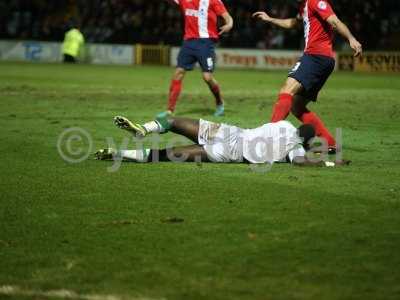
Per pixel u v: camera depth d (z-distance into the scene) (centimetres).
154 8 13638
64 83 7631
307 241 1859
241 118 4603
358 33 12194
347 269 1658
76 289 1538
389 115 4812
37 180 2558
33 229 1961
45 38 14050
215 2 4525
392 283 1575
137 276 1611
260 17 3453
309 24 3219
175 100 4597
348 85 8112
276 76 9981
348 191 2420
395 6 12419
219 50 12862
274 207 2200
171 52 13138
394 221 2048
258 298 1489
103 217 2081
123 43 13675
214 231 1944
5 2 14262
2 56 13888
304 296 1500
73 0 14112
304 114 3259
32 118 4388
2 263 1697
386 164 2970
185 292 1517
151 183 2522
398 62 11731
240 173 2703
